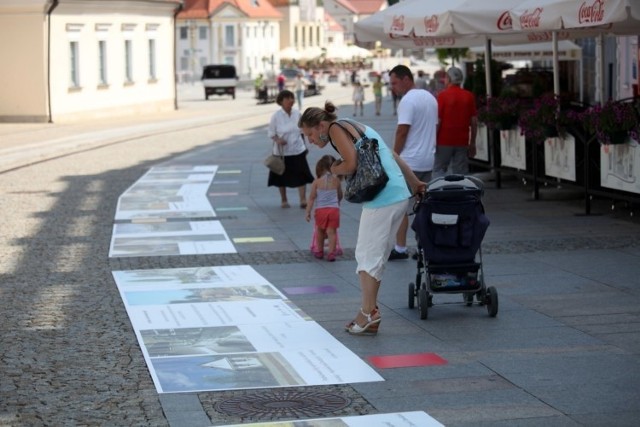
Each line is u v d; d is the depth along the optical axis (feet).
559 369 30.66
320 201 49.24
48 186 83.05
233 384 29.71
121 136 140.56
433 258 37.14
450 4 60.80
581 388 28.78
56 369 31.48
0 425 26.30
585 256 48.21
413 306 38.99
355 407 27.50
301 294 41.98
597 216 60.08
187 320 37.70
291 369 31.14
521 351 32.73
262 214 65.31
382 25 70.95
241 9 486.79
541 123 63.26
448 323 36.55
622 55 100.68
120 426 26.23
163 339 34.99
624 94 100.73
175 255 51.47
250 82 364.79
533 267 46.01
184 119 183.32
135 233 58.49
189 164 100.27
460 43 80.43
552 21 50.80
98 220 63.93
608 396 28.02
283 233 57.62
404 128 47.57
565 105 72.28
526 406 27.32
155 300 41.19
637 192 55.16
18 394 28.96
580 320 36.50
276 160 66.69
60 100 173.88
